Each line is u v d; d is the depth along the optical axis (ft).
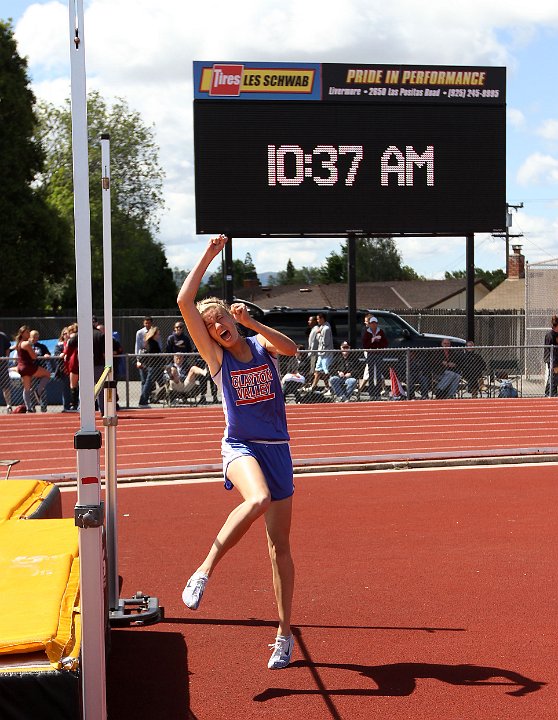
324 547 24.57
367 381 61.41
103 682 10.87
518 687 14.97
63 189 157.48
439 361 62.59
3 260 120.06
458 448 43.27
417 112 65.26
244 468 14.49
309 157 64.39
